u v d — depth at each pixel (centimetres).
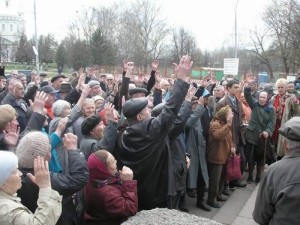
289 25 3384
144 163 342
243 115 690
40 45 5219
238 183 674
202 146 543
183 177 464
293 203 236
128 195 315
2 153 228
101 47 4484
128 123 363
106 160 315
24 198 256
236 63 1605
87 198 320
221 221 504
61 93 736
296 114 695
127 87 535
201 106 498
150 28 4928
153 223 262
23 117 571
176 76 340
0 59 4641
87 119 389
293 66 3744
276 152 732
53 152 296
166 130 336
